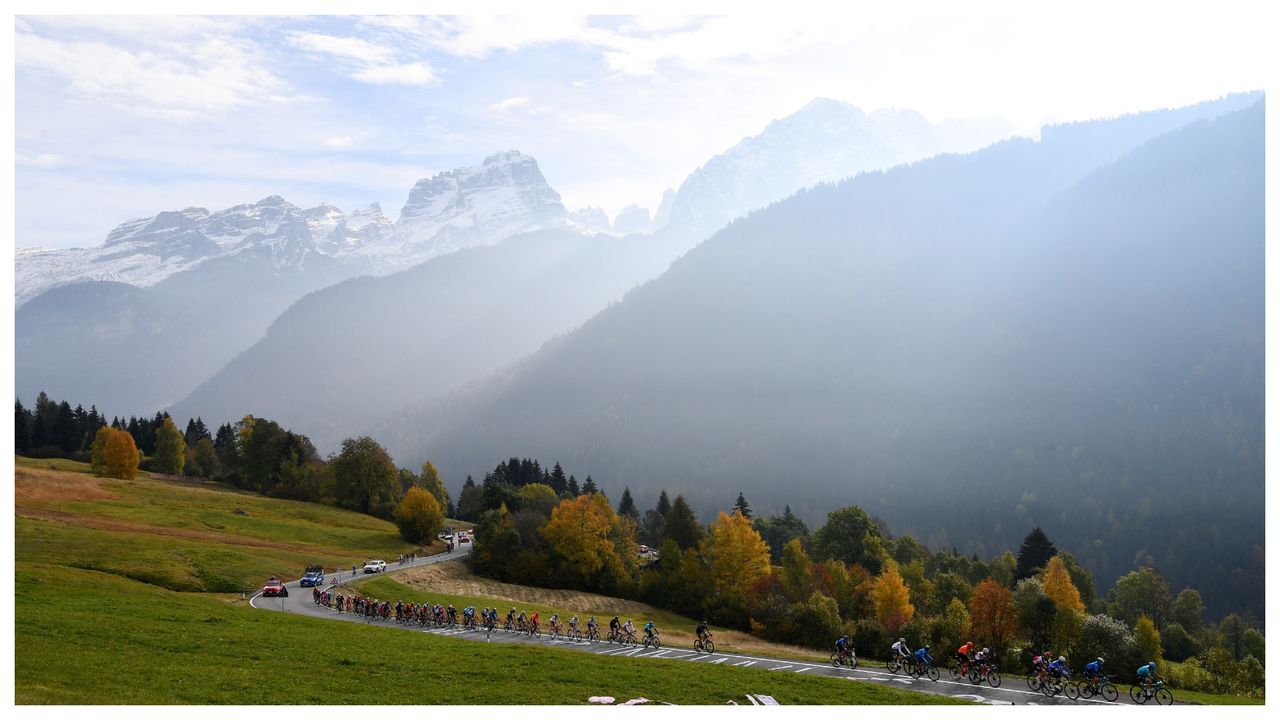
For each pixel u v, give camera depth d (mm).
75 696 35469
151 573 85375
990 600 79000
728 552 112750
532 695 41500
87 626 48750
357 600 77875
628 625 68625
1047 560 140500
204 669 42031
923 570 131000
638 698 41875
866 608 103500
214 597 82438
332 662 46250
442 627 72250
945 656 72938
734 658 61781
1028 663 69250
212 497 152625
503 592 109750
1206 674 70125
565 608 105312
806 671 57219
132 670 40469
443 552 137125
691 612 112188
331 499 168500
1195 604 133250
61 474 147750
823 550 136750
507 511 134500
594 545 122375
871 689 48344
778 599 100625
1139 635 77938
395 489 173375
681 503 140000
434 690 41719
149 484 155625
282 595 85688
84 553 89312
